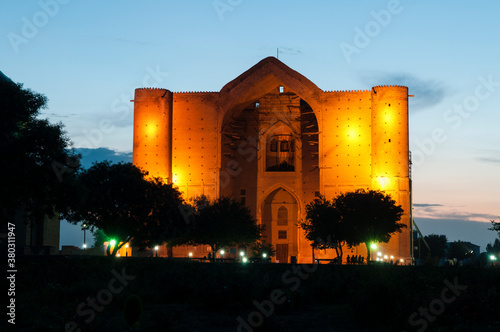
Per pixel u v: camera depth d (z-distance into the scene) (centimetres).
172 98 9888
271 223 10319
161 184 6184
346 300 2750
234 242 7788
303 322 2273
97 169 5862
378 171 9231
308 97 9688
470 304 2269
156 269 3759
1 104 3800
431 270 3588
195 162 9769
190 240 7544
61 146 3756
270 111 10181
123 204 5766
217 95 9825
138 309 2098
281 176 10094
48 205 3781
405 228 9081
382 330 2089
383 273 3316
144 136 9719
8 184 3553
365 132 9475
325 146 9588
